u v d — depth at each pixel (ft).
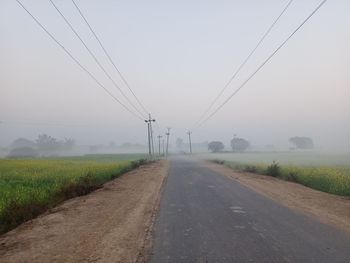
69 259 22.47
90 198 50.78
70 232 29.73
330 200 47.83
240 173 103.40
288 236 27.45
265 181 76.95
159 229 30.35
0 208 36.32
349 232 28.71
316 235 27.71
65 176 76.07
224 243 25.54
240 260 21.65
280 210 39.40
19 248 25.13
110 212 39.17
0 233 31.22
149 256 22.75
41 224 33.04
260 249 23.93
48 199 47.75
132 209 40.96
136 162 156.87
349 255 22.48
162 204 44.34
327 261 21.33
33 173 85.40
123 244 25.72
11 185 61.11
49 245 25.77
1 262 22.04
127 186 67.51
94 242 26.40
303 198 49.57
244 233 28.58
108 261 21.94
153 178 86.28
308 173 82.17
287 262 21.18
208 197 50.67
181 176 92.17
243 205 43.11
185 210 39.73
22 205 38.63
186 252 23.47
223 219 34.37
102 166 117.91
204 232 29.04
